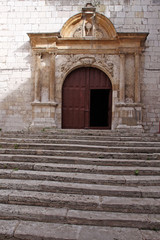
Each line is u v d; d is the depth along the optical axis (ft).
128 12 34.30
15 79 35.29
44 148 20.30
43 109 34.09
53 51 33.99
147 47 33.96
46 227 11.34
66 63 34.53
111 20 34.47
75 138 23.34
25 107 35.14
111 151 19.71
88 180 14.93
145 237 10.55
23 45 35.27
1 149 19.66
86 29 34.71
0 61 35.47
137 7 34.24
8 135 24.23
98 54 34.40
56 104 34.24
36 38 33.55
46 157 17.97
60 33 33.76
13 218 12.17
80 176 15.39
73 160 17.69
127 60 33.99
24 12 35.35
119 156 18.49
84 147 19.95
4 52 35.47
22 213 12.18
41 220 11.98
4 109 35.42
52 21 35.04
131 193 13.65
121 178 15.05
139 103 32.94
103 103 56.85
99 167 16.74
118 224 11.54
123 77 33.42
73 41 34.19
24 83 35.19
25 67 35.17
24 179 15.64
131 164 17.33
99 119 56.85
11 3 35.50
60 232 10.87
